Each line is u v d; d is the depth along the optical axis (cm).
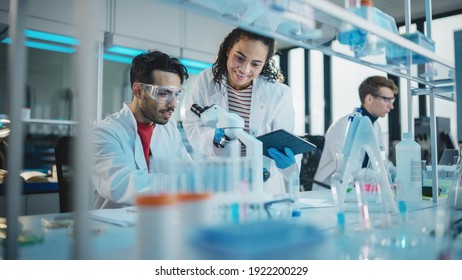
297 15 98
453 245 80
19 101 73
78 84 57
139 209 64
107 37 340
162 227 64
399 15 395
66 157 169
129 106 187
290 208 113
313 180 288
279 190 192
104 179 152
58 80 406
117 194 146
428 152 236
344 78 479
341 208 126
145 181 141
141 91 171
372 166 134
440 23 417
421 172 159
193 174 81
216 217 84
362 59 139
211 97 212
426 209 130
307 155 312
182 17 379
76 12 58
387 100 283
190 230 71
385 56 133
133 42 344
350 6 108
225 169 83
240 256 66
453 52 118
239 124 133
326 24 104
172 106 174
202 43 394
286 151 150
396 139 421
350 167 128
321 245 78
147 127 188
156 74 167
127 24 342
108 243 81
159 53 171
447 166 176
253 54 173
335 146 275
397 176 155
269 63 212
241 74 182
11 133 72
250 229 74
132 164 164
